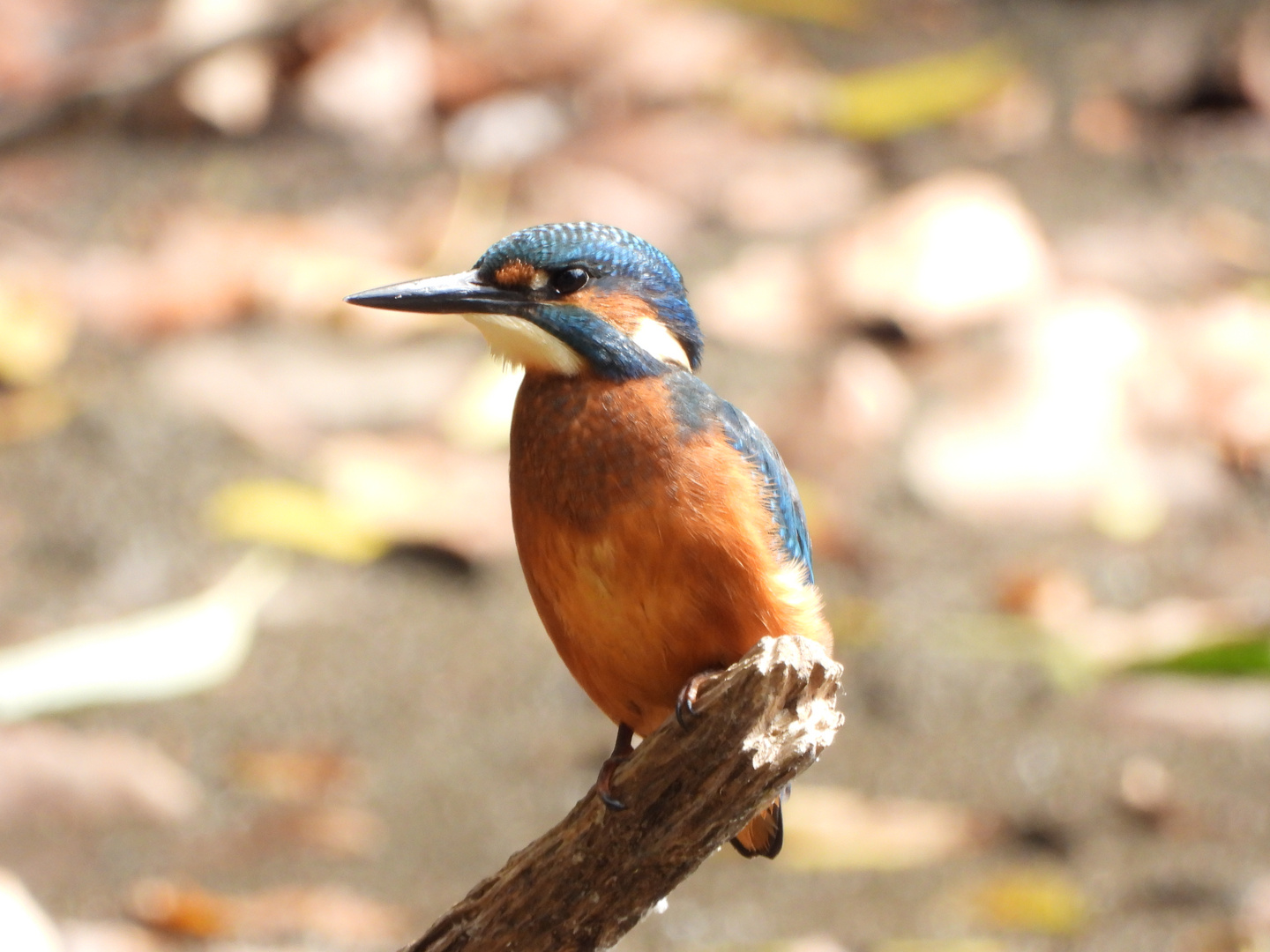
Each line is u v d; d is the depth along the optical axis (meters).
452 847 9.62
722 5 18.67
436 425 13.33
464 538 12.25
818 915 9.19
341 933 8.92
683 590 6.35
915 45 18.75
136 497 12.57
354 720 10.80
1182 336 14.02
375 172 16.28
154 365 14.00
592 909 5.77
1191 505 12.91
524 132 16.61
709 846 5.66
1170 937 8.82
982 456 13.08
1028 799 10.09
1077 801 10.07
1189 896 9.16
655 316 6.78
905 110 16.83
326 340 14.32
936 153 16.88
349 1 17.30
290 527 12.20
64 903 9.14
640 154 16.17
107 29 17.38
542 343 6.59
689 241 15.47
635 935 9.05
